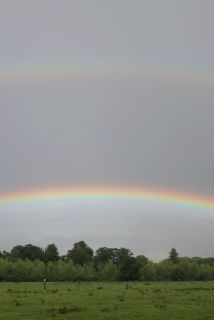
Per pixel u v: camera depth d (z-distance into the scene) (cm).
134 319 3900
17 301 5294
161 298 5859
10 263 15825
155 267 16838
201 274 17288
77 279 15812
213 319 3891
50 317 3972
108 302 5259
